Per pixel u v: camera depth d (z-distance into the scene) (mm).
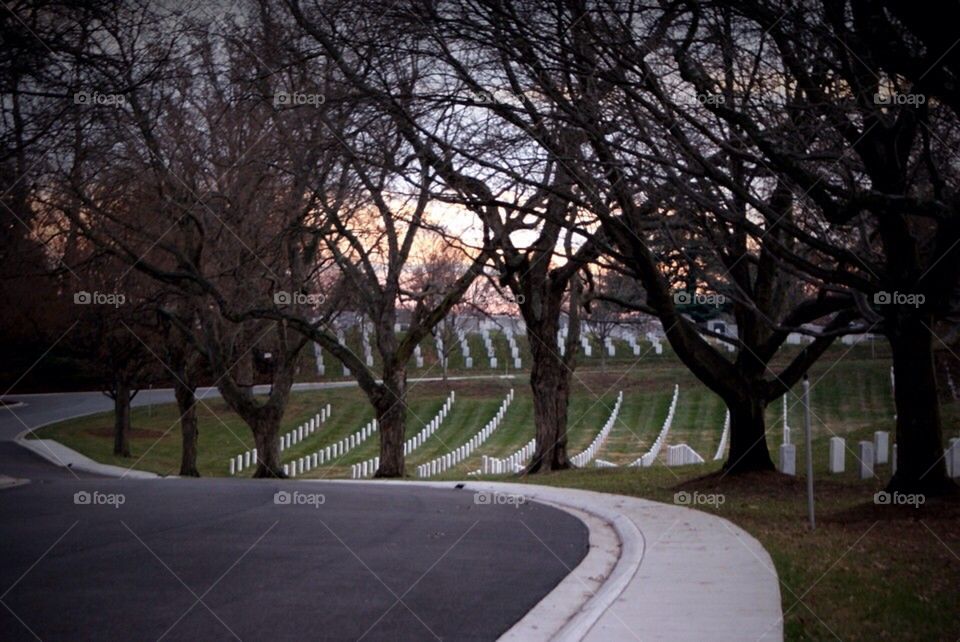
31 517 16266
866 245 16438
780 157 15188
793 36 15469
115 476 35000
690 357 21750
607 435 47781
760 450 22766
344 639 8461
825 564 11961
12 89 15781
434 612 9594
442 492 23391
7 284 40938
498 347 75688
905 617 9250
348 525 15711
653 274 19500
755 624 9000
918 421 16781
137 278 37188
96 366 45469
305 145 26438
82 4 15688
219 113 28703
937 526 14625
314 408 58625
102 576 11062
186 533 14469
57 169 27562
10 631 8562
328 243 32500
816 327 34281
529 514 18203
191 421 40281
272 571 11500
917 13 11984
